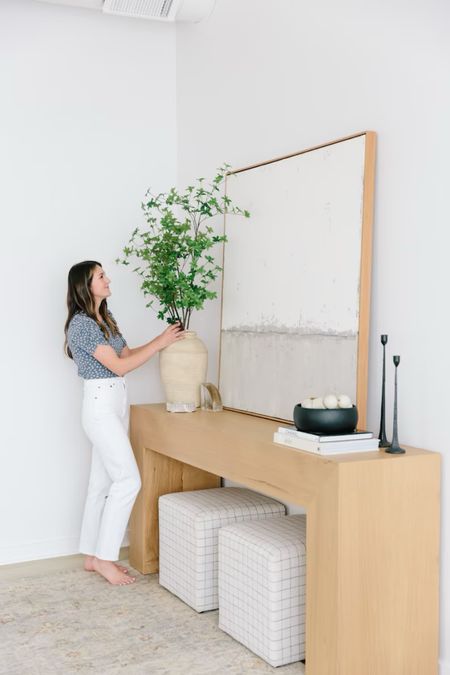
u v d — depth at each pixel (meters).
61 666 2.82
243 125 3.76
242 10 3.75
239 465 2.99
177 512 3.45
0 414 3.92
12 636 3.08
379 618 2.53
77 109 4.10
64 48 4.06
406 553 2.57
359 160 2.92
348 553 2.46
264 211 3.50
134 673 2.76
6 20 3.92
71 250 4.09
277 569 2.77
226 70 3.90
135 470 3.65
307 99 3.30
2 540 3.93
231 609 3.04
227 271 3.80
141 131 4.28
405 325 2.79
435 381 2.66
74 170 4.09
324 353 3.09
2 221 3.90
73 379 4.09
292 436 2.73
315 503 2.55
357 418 2.72
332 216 3.06
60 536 4.07
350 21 3.03
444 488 2.64
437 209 2.64
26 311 3.97
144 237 4.26
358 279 2.91
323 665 2.53
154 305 4.31
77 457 4.11
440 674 2.65
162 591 3.59
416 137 2.72
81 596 3.53
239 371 3.67
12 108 3.93
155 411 3.71
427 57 2.67
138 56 4.27
